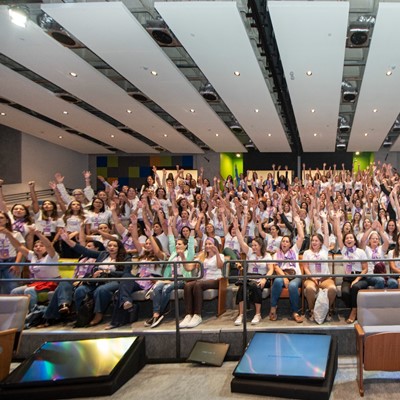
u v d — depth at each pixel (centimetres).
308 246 606
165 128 1291
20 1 537
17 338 372
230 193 934
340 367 364
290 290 421
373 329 340
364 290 372
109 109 1059
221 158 1883
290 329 399
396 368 316
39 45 664
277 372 319
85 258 496
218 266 457
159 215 584
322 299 408
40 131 1377
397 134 1401
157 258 479
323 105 999
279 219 697
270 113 1088
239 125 1270
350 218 808
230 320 430
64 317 437
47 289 450
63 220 605
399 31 600
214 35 621
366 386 327
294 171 1916
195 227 614
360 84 882
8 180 1469
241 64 739
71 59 724
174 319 438
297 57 704
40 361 345
